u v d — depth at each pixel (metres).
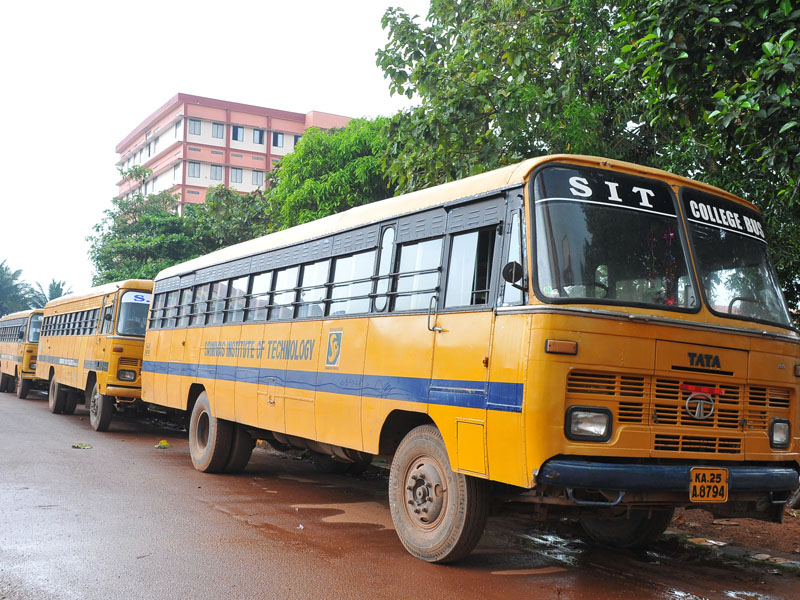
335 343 7.17
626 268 5.12
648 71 7.03
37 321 23.05
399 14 11.64
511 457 4.85
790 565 5.88
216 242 27.42
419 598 4.78
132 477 9.03
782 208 8.61
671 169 9.59
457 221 5.86
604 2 10.59
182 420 14.76
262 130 58.78
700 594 5.10
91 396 14.85
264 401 8.38
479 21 11.16
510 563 5.78
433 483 5.69
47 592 4.65
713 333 5.20
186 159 56.12
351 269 7.23
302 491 8.73
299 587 4.93
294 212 18.72
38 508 7.01
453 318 5.61
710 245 5.54
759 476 5.21
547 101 10.27
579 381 4.77
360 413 6.62
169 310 11.76
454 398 5.45
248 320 9.11
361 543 6.19
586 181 5.26
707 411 5.15
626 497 4.83
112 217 33.44
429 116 10.80
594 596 4.96
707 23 6.61
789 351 5.60
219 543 5.99
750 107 6.09
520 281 5.03
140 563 5.35
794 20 6.30
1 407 18.94
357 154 18.89
